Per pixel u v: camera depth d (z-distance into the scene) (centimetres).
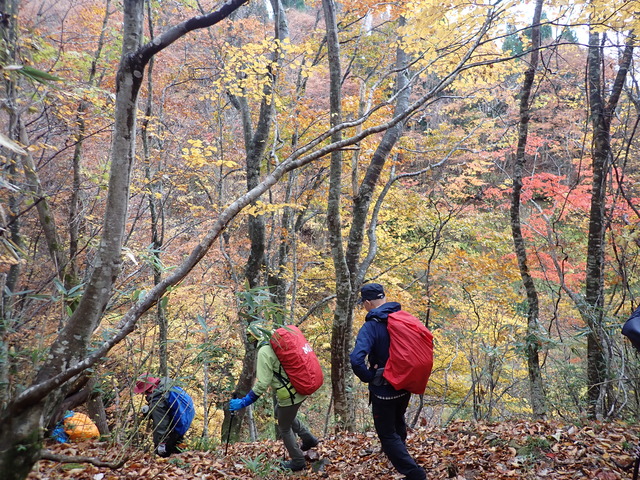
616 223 659
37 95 451
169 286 246
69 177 648
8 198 398
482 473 377
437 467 402
